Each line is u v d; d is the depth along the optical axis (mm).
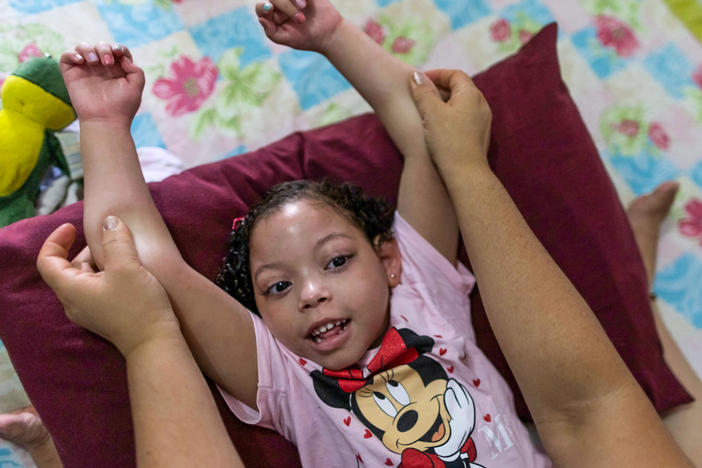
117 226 986
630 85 1590
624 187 1541
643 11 1631
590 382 924
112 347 1088
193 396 896
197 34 1588
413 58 1620
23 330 1080
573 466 944
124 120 1075
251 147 1546
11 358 1092
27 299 1089
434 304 1160
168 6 1593
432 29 1634
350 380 1086
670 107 1571
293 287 1070
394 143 1322
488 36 1636
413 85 1211
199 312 1029
